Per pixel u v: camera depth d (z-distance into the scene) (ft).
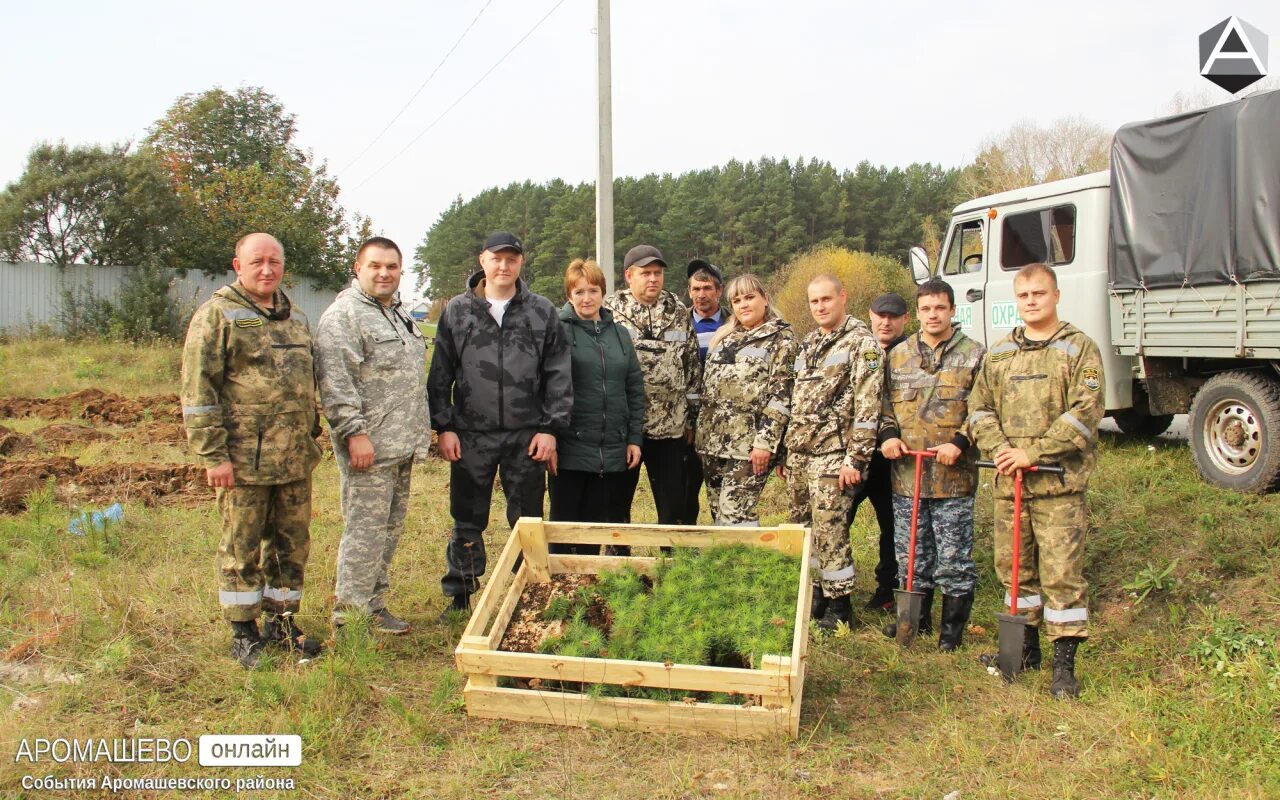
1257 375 18.74
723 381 15.98
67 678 12.58
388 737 11.45
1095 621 15.35
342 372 13.56
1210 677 12.66
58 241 75.51
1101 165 109.60
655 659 11.85
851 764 10.97
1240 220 18.70
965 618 14.64
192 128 110.93
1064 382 12.74
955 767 10.80
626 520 17.44
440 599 16.53
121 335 70.13
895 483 15.17
